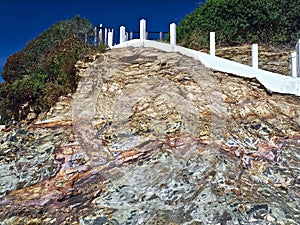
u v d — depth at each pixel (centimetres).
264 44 1534
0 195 794
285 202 652
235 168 757
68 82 1255
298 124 928
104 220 646
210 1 1644
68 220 666
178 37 1614
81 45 1368
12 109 1304
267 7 1548
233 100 989
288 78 1049
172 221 619
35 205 734
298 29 1564
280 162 784
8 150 977
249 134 882
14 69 1599
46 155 923
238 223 595
